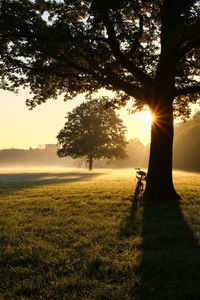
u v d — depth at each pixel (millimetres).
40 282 7691
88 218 14898
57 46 21469
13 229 12859
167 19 20797
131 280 7816
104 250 10023
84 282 7629
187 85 26188
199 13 19250
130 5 18906
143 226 13242
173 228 12906
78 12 23219
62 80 25125
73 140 92000
